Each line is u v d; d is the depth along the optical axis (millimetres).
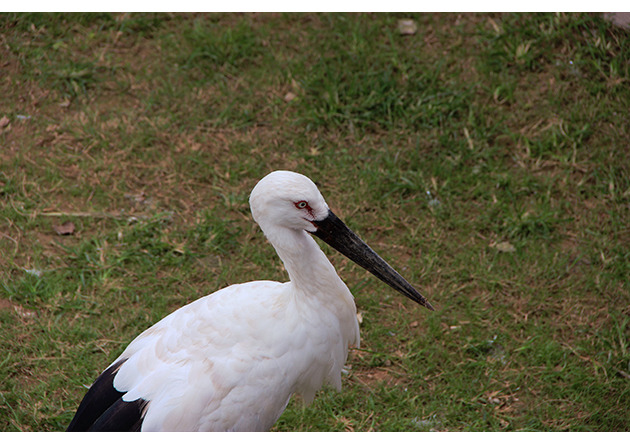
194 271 9469
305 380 7094
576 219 10000
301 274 6746
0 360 8422
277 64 12102
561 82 11602
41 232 9836
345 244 6770
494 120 11180
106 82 11898
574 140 10852
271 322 6715
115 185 10445
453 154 10805
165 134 11172
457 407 8062
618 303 8984
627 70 11555
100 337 8719
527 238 9805
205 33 12516
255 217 6719
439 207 10141
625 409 7961
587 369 8359
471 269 9438
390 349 8695
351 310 7195
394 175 10484
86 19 12750
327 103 11438
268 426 6973
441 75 11789
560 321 8875
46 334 8641
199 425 6480
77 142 11055
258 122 11367
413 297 6879
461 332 8797
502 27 12258
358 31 12414
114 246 9656
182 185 10523
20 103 11523
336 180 10539
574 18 12211
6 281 9164
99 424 6512
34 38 12422
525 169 10625
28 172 10555
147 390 6535
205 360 6590
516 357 8516
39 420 7926
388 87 11578
